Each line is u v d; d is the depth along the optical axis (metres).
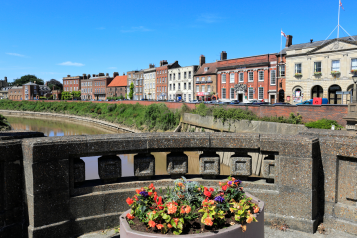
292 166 3.95
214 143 4.24
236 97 51.59
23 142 3.67
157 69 78.25
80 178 3.93
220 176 4.45
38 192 3.58
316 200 3.97
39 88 136.50
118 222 4.02
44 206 3.62
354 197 3.77
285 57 43.12
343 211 3.86
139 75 88.38
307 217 3.88
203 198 3.04
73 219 3.82
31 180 3.55
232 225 2.69
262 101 43.78
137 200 2.98
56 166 3.71
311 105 23.67
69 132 52.38
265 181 4.30
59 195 3.73
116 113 62.69
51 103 95.50
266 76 46.28
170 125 43.19
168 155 4.29
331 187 3.94
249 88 49.59
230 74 53.50
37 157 3.56
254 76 48.44
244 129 27.72
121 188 4.10
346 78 34.72
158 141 4.18
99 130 55.28
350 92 17.98
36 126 61.53
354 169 3.77
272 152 4.13
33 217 3.56
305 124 22.59
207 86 59.34
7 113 100.31
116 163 4.10
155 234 2.48
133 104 61.22
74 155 3.88
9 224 3.67
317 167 3.97
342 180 3.89
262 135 4.18
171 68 73.38
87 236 3.78
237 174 4.31
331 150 3.90
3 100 112.88
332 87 36.47
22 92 135.38
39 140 3.66
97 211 3.95
